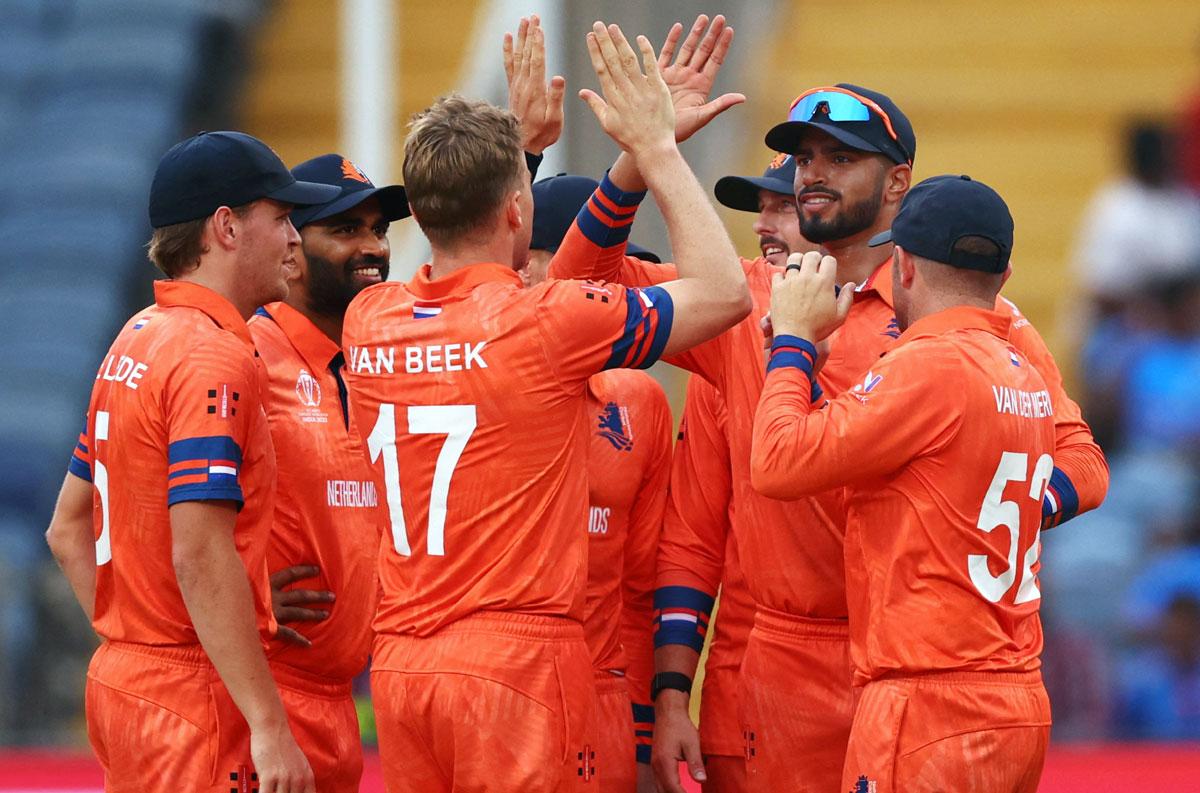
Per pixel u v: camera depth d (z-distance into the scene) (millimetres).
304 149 44438
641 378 16219
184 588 13188
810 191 14859
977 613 12977
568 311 12891
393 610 13281
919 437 12898
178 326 13656
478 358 12938
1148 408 34188
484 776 12766
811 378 13547
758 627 15117
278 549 14766
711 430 15875
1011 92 44156
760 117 42344
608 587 15547
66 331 39062
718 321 13289
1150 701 26578
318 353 15242
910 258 13602
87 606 14789
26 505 35625
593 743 13234
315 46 47312
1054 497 14281
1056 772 21141
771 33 46219
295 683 14812
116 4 46719
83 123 43750
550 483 13039
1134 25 45562
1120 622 27797
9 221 41906
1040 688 13344
